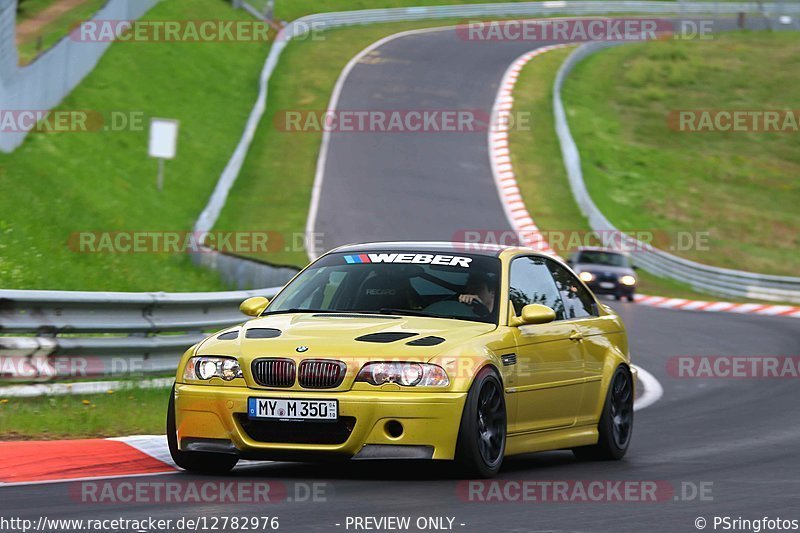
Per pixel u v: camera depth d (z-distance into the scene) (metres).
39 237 63.34
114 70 125.56
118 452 27.41
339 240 106.56
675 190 155.12
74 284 58.69
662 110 190.62
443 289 27.36
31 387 35.00
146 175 102.19
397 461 27.81
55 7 141.75
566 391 28.42
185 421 24.81
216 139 132.00
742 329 76.25
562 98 182.12
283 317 26.95
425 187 130.12
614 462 29.88
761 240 142.88
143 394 36.44
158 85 134.00
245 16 184.12
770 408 42.44
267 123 148.00
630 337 68.75
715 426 37.59
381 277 27.95
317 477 25.08
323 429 24.02
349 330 25.17
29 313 35.94
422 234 112.12
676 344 66.06
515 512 21.16
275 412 24.05
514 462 29.70
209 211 102.25
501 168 140.88
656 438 34.78
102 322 38.22
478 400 24.56
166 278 69.75
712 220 146.50
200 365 24.98
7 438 28.86
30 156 81.12
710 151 174.00
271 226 109.44
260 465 27.20
